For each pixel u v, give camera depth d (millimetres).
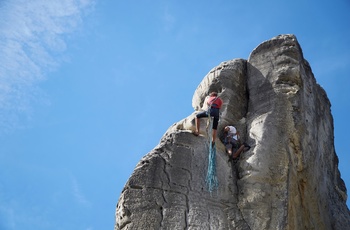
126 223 11906
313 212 13469
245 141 13672
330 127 16516
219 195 12508
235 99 14500
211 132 13086
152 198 12172
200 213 12094
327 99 16781
